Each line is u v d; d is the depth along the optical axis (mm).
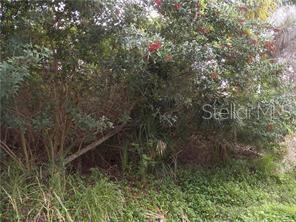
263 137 6230
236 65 5609
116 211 4691
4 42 4293
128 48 4645
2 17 4523
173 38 5137
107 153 5676
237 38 5469
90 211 4445
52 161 4738
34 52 3955
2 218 4168
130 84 5105
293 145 7297
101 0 4480
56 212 4273
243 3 5941
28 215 4215
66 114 4879
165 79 5203
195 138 6184
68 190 4695
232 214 5254
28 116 4621
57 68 4770
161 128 5738
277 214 5227
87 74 4988
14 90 3828
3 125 4531
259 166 6461
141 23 4973
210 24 5391
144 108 5480
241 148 6652
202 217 5191
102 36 4715
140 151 5508
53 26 4668
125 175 5484
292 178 6586
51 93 4805
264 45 5730
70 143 5137
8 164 4570
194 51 4945
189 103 5438
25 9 4551
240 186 5953
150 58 4906
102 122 4812
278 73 6188
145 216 4859
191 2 5129
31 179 4566
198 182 5789
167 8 5105
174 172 5773
